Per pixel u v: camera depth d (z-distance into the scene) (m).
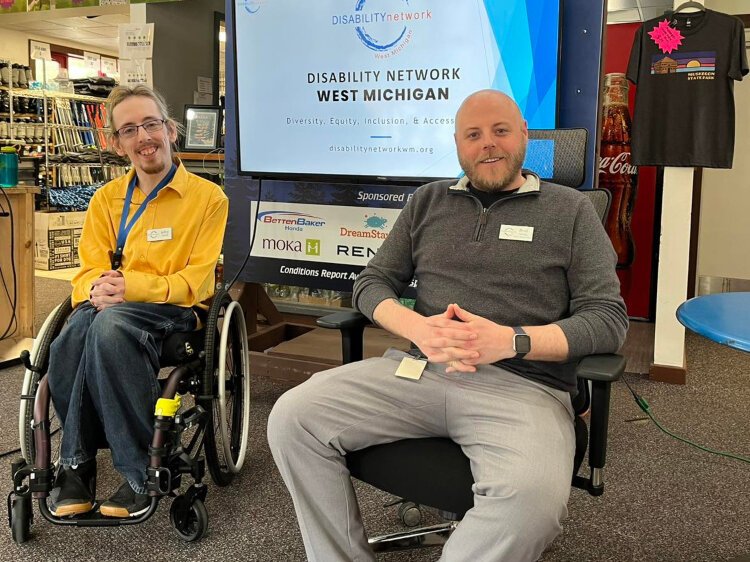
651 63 3.14
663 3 4.24
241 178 3.16
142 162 2.06
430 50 2.65
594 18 2.54
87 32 8.45
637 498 2.14
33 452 1.88
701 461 2.42
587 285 1.56
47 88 6.77
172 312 2.01
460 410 1.47
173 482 1.82
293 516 2.03
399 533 1.69
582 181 1.87
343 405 1.48
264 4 2.86
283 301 4.13
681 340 3.29
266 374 3.15
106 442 1.96
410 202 1.83
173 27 4.57
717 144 3.10
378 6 2.69
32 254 3.73
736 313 1.34
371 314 1.67
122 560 1.79
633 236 4.51
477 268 1.65
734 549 1.85
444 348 1.45
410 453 1.42
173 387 1.85
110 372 1.82
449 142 2.69
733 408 2.96
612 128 4.36
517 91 2.58
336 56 2.79
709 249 5.39
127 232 2.12
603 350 1.46
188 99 4.76
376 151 2.81
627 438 2.63
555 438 1.34
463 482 1.33
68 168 6.94
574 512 2.06
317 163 2.92
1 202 3.58
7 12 5.04
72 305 2.08
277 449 1.44
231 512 2.05
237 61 2.95
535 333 1.43
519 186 1.71
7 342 3.67
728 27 3.04
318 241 3.05
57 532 1.93
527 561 1.23
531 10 2.50
